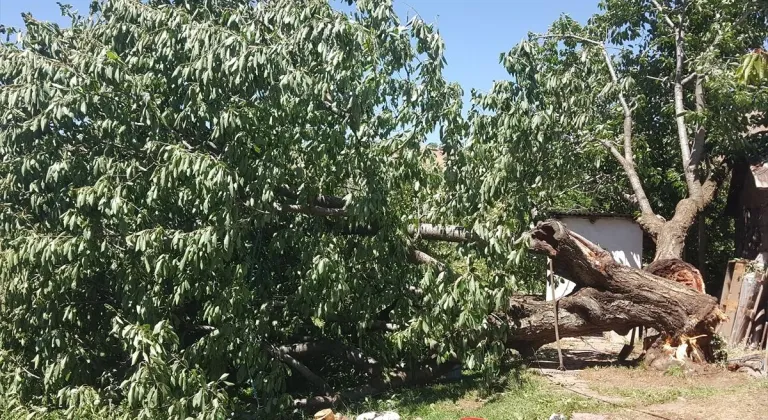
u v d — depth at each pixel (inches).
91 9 288.4
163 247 236.4
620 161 408.5
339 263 254.8
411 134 257.3
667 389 244.5
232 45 237.6
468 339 262.1
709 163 409.7
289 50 243.1
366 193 254.4
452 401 257.9
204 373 239.5
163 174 225.5
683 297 268.1
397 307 276.2
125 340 237.9
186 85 250.8
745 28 406.3
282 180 249.3
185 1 271.3
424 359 298.8
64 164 239.3
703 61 380.2
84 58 247.4
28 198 263.7
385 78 252.2
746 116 395.2
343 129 248.1
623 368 283.0
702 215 457.7
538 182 317.7
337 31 235.8
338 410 269.4
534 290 366.3
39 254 234.4
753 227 397.1
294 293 266.1
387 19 257.3
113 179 241.1
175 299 238.2
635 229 421.1
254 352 247.0
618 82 419.8
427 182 267.1
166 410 225.0
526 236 259.0
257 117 241.0
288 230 258.8
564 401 231.1
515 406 235.5
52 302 247.6
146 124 248.5
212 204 234.1
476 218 264.5
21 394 245.0
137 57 254.4
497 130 271.4
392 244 267.3
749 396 228.4
